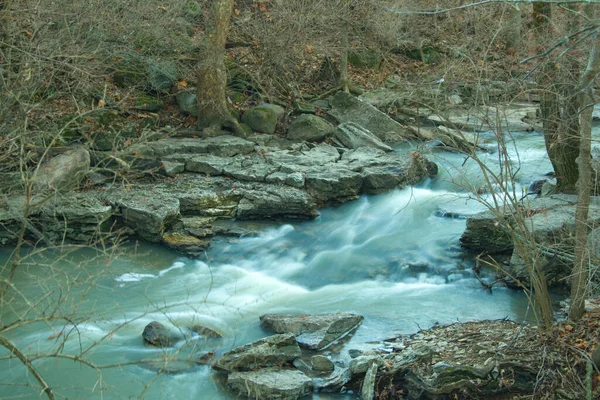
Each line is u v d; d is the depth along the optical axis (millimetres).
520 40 10578
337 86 17062
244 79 16250
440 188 12391
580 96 7375
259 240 10797
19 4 10516
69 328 7938
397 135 14406
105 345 7633
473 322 7969
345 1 16844
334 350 7520
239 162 12984
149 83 15258
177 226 10984
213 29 14320
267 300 9008
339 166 12727
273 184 12125
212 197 11539
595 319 7047
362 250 10359
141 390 6805
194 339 7793
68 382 6914
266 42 16375
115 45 13070
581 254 6949
